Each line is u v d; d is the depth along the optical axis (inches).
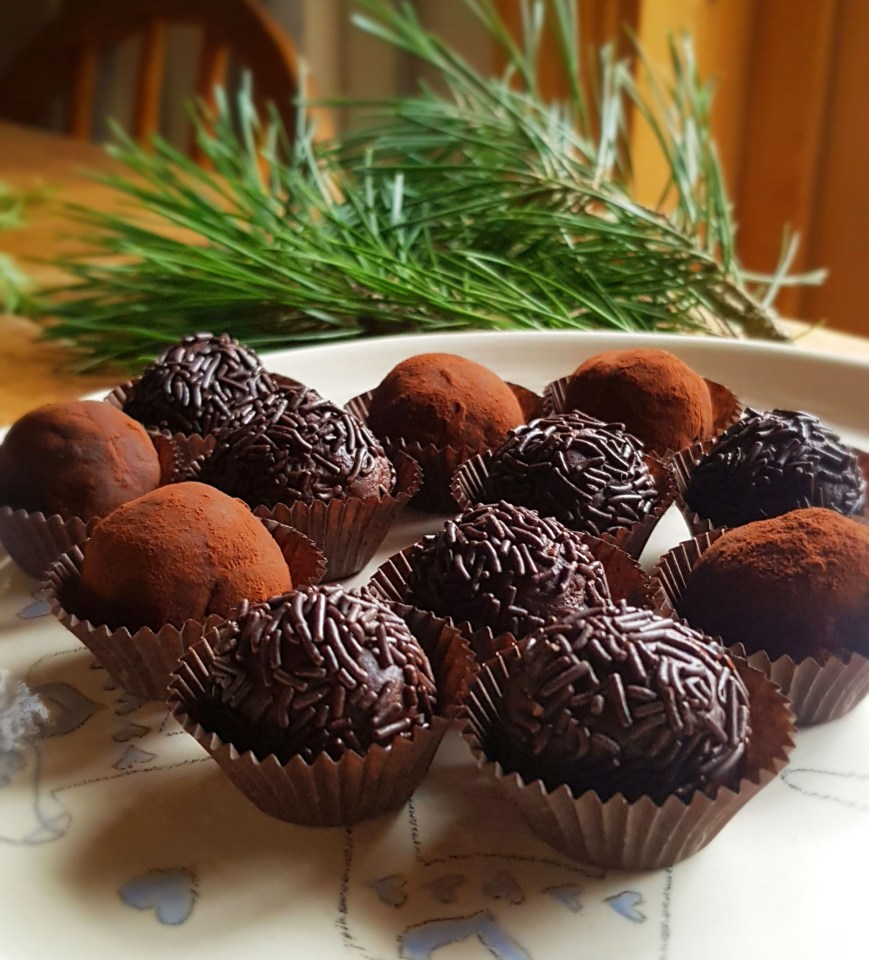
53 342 10.6
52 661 6.4
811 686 5.6
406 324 9.6
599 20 15.3
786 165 16.0
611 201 9.6
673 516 8.0
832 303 16.3
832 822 5.2
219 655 5.3
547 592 5.9
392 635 5.3
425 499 8.1
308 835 5.2
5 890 4.8
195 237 12.6
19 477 6.9
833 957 4.5
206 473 7.1
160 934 4.6
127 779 5.5
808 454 6.9
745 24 15.6
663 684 4.8
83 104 20.2
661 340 9.3
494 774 4.9
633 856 4.9
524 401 8.7
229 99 19.0
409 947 4.6
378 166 10.0
